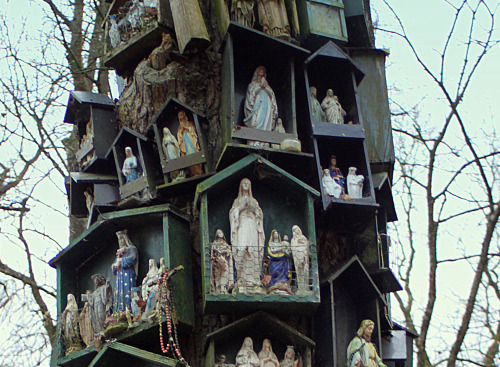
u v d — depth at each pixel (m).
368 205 13.51
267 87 13.88
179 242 13.03
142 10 14.51
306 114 14.05
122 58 14.75
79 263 14.09
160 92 14.13
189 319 12.67
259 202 13.26
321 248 13.80
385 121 15.07
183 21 13.85
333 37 14.72
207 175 13.37
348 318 13.45
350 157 14.18
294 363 12.62
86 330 13.27
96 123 14.88
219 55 14.36
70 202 15.34
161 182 13.99
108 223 13.35
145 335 12.61
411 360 14.63
